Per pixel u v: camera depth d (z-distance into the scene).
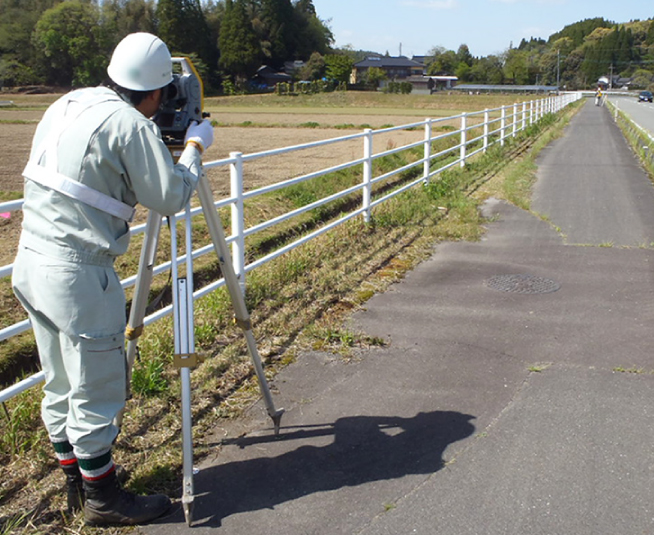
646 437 3.31
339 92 77.50
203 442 3.27
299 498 2.82
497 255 6.98
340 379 3.97
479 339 4.62
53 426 2.62
